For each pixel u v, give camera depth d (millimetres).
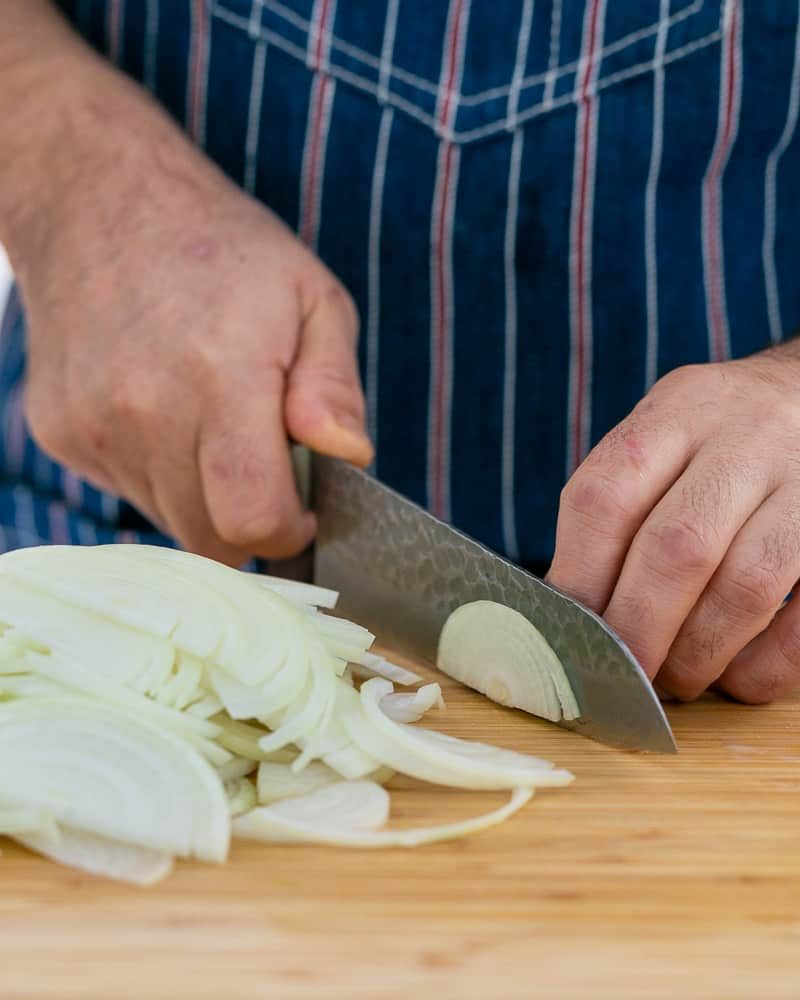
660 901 634
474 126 1338
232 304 1104
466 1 1307
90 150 1200
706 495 830
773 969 574
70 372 1142
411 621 1021
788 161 1360
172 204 1165
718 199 1361
